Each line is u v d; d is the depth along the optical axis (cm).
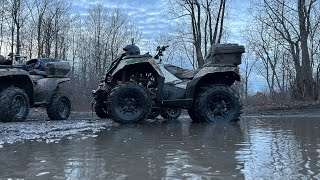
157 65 724
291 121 728
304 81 1817
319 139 381
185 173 217
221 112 720
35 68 937
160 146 339
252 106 1595
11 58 916
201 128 564
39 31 2794
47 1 2830
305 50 1833
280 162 248
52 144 360
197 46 2427
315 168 227
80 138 416
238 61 752
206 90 720
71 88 2066
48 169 233
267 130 504
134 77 756
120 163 251
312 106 1348
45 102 909
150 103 702
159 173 218
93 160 264
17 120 774
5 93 766
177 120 844
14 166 244
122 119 680
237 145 339
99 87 862
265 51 2902
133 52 762
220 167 234
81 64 3256
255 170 223
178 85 741
